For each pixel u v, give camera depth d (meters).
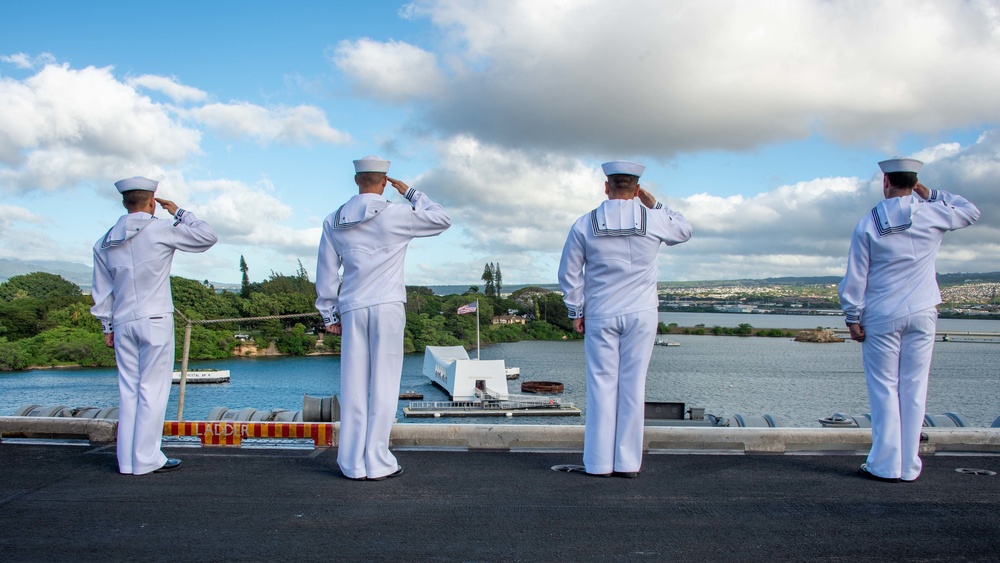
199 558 3.88
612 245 5.55
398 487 5.28
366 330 5.45
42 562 3.81
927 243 5.48
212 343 118.31
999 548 4.12
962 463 6.15
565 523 4.49
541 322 195.88
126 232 5.54
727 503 4.93
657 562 3.86
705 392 90.31
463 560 3.87
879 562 3.90
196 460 6.11
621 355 5.61
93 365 101.25
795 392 90.88
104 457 6.20
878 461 5.58
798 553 4.02
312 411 7.03
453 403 71.94
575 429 6.62
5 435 6.95
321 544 4.10
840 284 5.80
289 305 132.88
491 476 5.60
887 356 5.55
